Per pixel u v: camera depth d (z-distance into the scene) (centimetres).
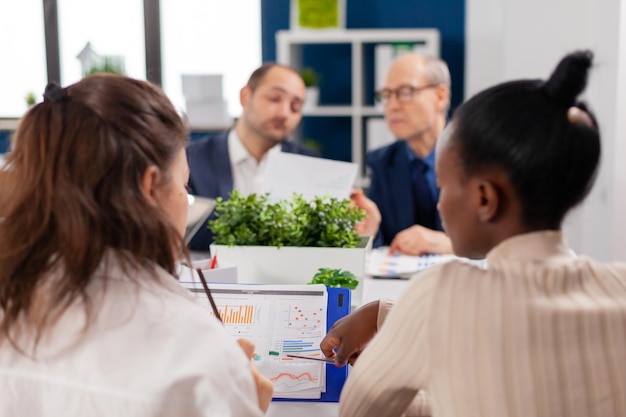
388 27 449
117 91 84
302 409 121
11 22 465
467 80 438
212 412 77
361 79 425
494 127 82
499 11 428
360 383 93
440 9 442
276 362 128
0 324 84
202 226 239
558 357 81
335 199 178
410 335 88
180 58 466
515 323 81
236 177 279
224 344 82
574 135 81
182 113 92
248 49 461
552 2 357
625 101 289
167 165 87
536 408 80
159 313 82
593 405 80
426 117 280
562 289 84
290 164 217
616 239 296
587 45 354
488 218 84
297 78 284
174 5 460
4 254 82
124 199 81
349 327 123
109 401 78
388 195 281
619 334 83
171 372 78
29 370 82
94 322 81
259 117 279
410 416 102
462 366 82
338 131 468
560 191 83
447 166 87
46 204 81
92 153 80
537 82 85
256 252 172
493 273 85
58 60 469
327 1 414
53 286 81
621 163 292
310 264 171
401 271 203
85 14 466
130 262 83
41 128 82
